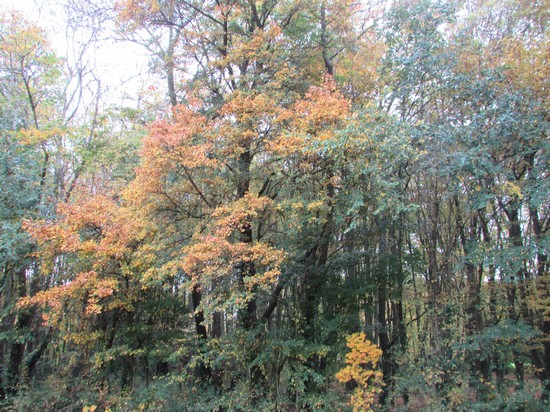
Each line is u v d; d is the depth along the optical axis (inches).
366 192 354.6
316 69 507.2
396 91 403.2
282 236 436.1
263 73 468.8
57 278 481.1
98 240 435.5
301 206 352.5
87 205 422.3
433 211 444.1
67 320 468.8
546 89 329.4
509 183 309.9
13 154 467.2
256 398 418.9
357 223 390.0
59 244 406.6
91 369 464.8
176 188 427.2
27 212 458.6
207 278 357.4
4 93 567.8
